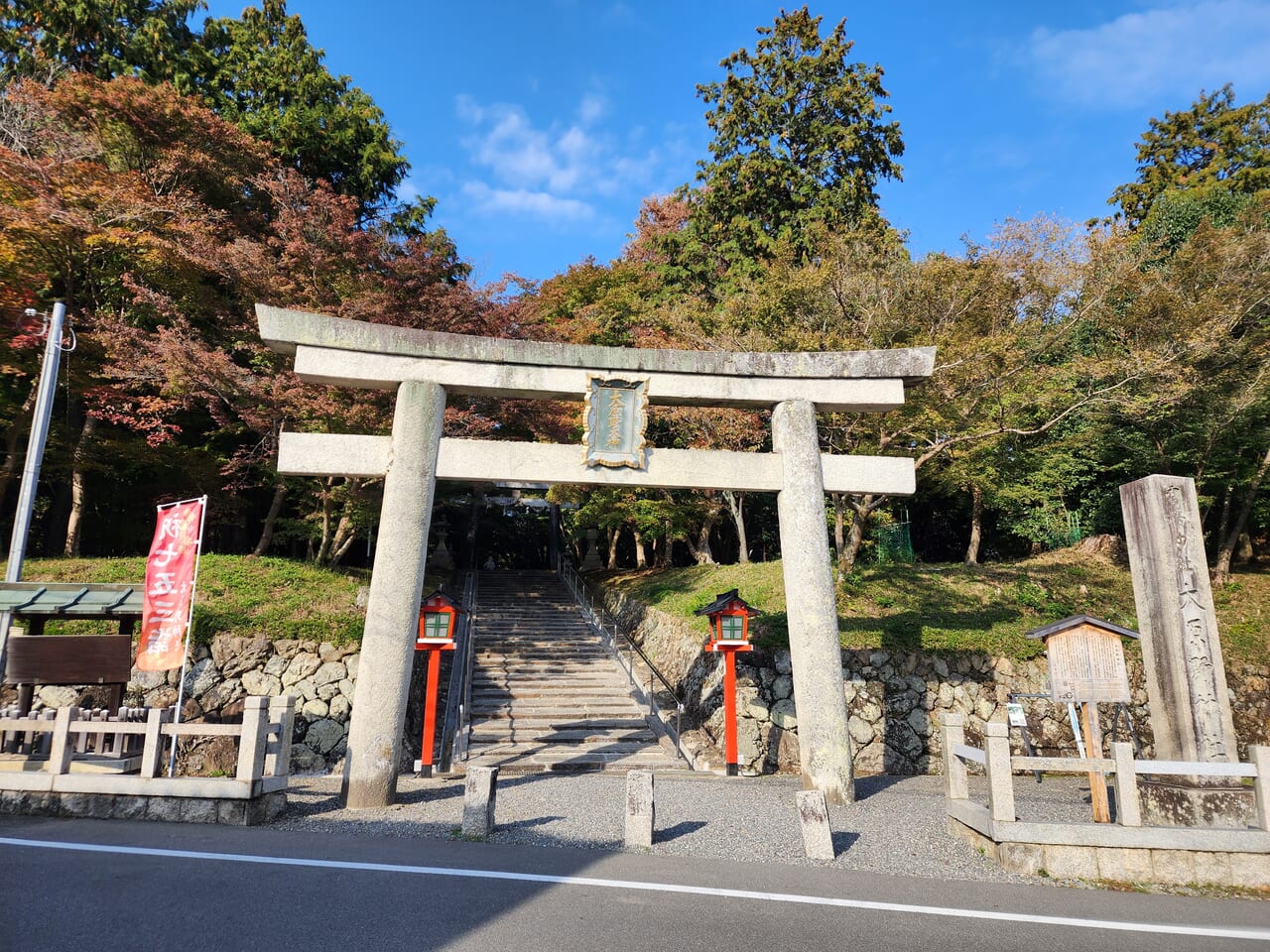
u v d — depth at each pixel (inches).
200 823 290.2
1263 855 263.3
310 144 894.4
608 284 1179.9
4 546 799.1
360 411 582.6
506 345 393.4
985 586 713.6
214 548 927.0
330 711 522.0
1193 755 306.0
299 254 620.4
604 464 394.9
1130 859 263.7
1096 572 770.8
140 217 603.5
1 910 186.7
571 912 201.2
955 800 309.7
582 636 797.2
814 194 952.9
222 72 898.1
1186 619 317.7
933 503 1083.3
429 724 464.1
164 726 305.0
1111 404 661.9
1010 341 549.6
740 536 899.4
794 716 533.0
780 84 995.3
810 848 271.7
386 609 353.1
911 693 572.1
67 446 647.8
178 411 717.3
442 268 669.3
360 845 264.8
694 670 629.6
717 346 687.1
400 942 176.7
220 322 677.9
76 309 649.6
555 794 375.6
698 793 385.7
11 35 740.0
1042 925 209.6
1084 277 603.8
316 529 741.9
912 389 602.2
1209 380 678.5
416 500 367.9
